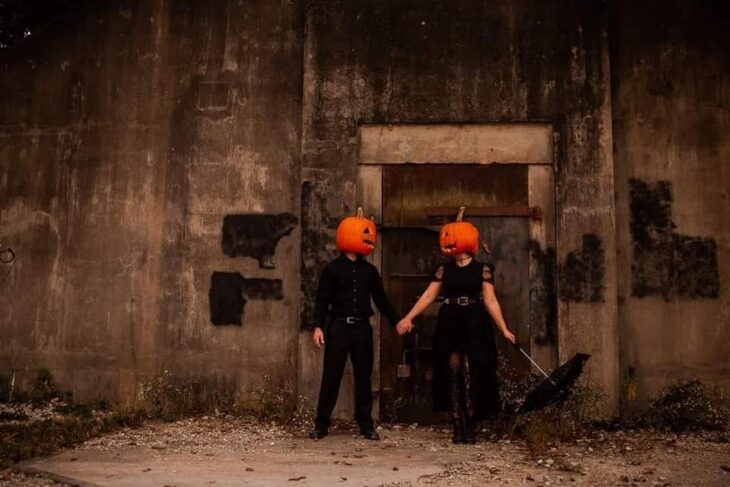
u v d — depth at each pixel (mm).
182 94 7645
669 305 7113
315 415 6988
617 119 7309
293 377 7242
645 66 7363
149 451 5656
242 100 7605
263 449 5770
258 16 7699
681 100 7320
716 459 5465
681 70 7348
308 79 7402
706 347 7062
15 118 7766
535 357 7016
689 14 7414
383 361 7133
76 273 7520
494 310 6055
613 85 7355
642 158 7262
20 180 7699
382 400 7105
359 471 5020
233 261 7426
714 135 7277
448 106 7293
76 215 7594
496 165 7262
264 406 7102
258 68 7633
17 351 7492
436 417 7051
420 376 7105
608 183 7078
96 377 7379
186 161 7566
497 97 7266
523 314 7078
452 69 7336
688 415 6742
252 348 7312
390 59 7387
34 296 7547
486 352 6027
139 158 7594
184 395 7270
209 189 7520
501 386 6875
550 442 6016
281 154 7516
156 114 7633
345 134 7324
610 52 7383
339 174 7277
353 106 7355
